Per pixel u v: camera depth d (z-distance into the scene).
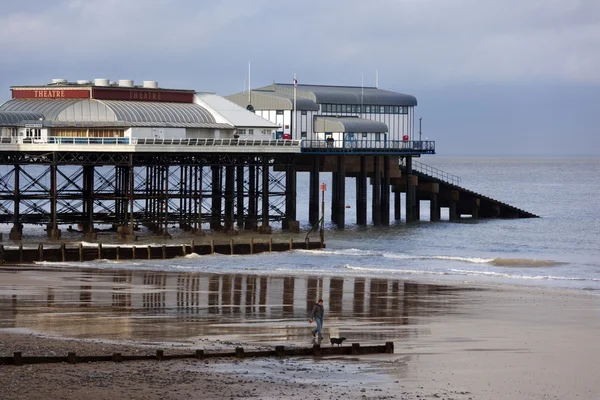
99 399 47.25
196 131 136.12
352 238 142.50
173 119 135.50
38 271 97.31
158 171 141.12
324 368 55.09
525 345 63.72
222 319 71.50
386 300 82.38
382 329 68.81
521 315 75.56
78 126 129.25
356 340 64.38
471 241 144.62
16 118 128.88
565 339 65.94
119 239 125.88
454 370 56.12
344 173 154.50
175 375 51.81
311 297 83.25
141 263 106.75
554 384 53.88
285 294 84.69
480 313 76.31
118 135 130.88
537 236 153.62
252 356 56.94
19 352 53.38
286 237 136.88
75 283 88.75
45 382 49.59
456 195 174.00
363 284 91.88
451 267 110.69
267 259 112.81
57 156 126.06
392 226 161.62
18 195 127.19
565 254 131.50
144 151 124.38
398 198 175.75
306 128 158.50
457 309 78.19
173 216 137.00
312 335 65.19
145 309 75.25
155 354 56.00
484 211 180.75
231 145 132.62
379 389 51.22
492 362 58.53
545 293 87.88
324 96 162.00
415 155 169.75
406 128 172.38
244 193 150.75
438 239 145.25
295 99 154.75
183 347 59.69
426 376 54.44
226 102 145.50
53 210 126.31
